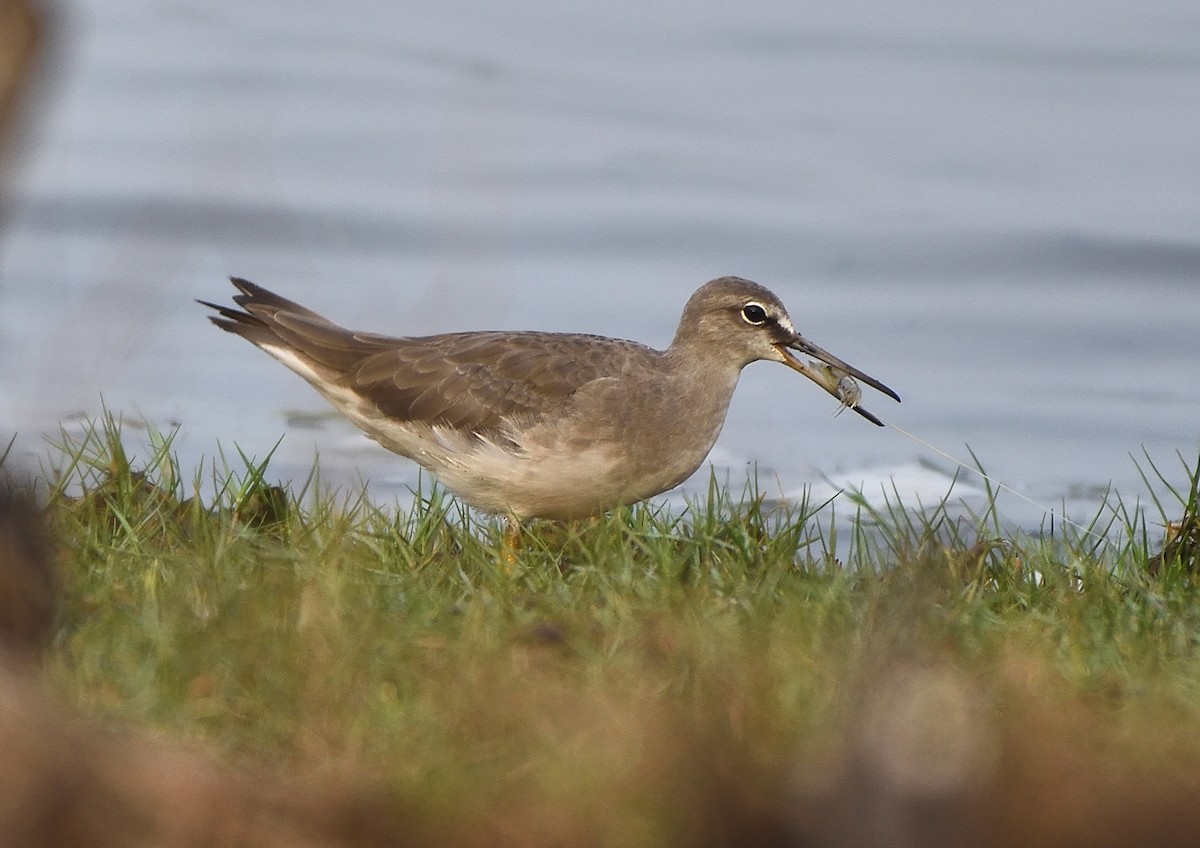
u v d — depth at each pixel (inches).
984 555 476.4
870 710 272.8
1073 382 851.4
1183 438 755.4
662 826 289.7
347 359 559.2
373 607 375.2
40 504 446.6
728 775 293.9
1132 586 442.9
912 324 949.8
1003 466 705.6
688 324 556.4
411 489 574.6
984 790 279.6
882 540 524.4
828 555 464.4
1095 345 917.2
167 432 658.8
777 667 352.8
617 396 533.6
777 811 283.7
